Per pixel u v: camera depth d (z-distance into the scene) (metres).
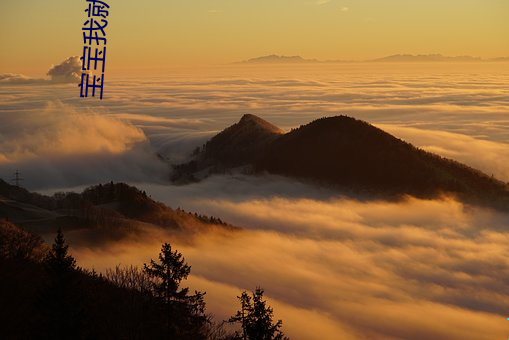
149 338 46.75
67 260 41.25
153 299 49.53
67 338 39.78
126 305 51.41
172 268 47.81
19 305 48.03
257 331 47.44
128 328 47.25
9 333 43.97
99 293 53.38
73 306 40.62
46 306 40.03
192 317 48.75
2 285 50.75
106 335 45.44
